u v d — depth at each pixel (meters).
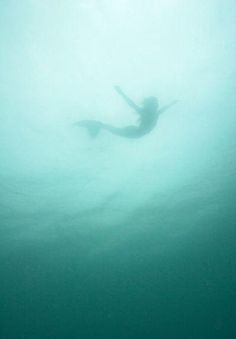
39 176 9.79
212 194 12.00
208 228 14.30
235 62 7.59
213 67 7.67
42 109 7.96
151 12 6.71
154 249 15.28
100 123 7.10
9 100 7.66
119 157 9.69
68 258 14.87
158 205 12.20
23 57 7.03
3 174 9.54
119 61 7.37
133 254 15.38
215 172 10.80
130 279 16.94
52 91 7.66
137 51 7.25
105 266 15.90
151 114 6.57
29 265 15.00
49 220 12.12
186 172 10.71
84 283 16.73
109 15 6.66
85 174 10.05
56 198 10.91
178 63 7.55
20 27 6.65
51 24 6.66
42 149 8.97
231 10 6.79
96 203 11.49
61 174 9.88
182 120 8.84
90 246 14.21
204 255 15.91
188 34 7.09
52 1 6.39
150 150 9.62
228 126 9.11
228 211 13.16
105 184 10.65
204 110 8.61
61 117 8.20
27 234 12.85
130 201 11.68
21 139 8.58
